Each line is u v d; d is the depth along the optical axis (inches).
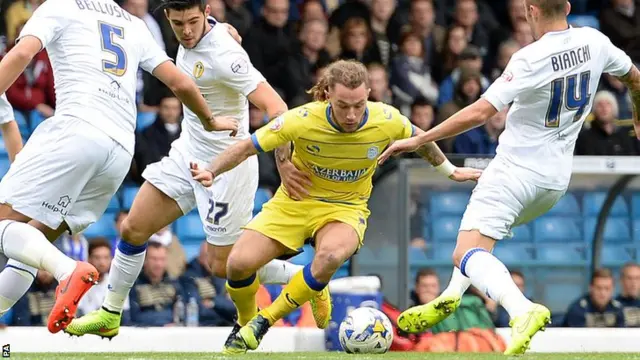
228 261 652.7
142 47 632.4
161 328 833.5
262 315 637.9
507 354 563.2
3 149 1178.6
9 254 582.6
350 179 638.5
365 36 1214.9
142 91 1166.3
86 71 609.3
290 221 647.8
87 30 615.2
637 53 1344.7
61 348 810.8
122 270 701.9
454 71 1221.1
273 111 673.0
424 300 943.7
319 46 1208.2
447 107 1187.9
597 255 1013.8
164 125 1123.3
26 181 595.5
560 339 850.1
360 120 611.5
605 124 1174.3
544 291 1011.3
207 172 601.6
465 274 595.8
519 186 598.2
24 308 941.8
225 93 693.9
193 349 827.4
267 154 1144.2
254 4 1316.4
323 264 622.5
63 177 598.9
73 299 555.8
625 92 1244.5
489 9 1339.8
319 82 622.2
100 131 605.6
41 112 1139.9
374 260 956.0
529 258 1010.7
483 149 1150.3
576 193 1011.9
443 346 857.5
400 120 629.9
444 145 1141.1
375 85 1162.0
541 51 587.5
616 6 1352.1
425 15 1258.6
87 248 1004.6
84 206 625.6
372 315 687.7
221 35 683.4
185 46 684.7
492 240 601.6
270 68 1200.2
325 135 616.7
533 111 597.0
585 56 597.3
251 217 721.6
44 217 599.2
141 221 701.3
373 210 957.2
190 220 1157.1
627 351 810.2
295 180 639.8
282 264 739.4
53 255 571.5
